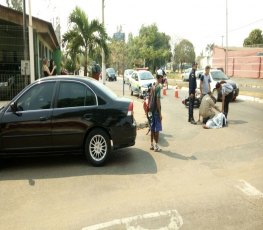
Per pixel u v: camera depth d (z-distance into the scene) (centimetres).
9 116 757
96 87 784
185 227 482
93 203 571
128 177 699
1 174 740
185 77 4447
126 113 780
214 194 600
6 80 1758
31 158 860
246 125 1269
